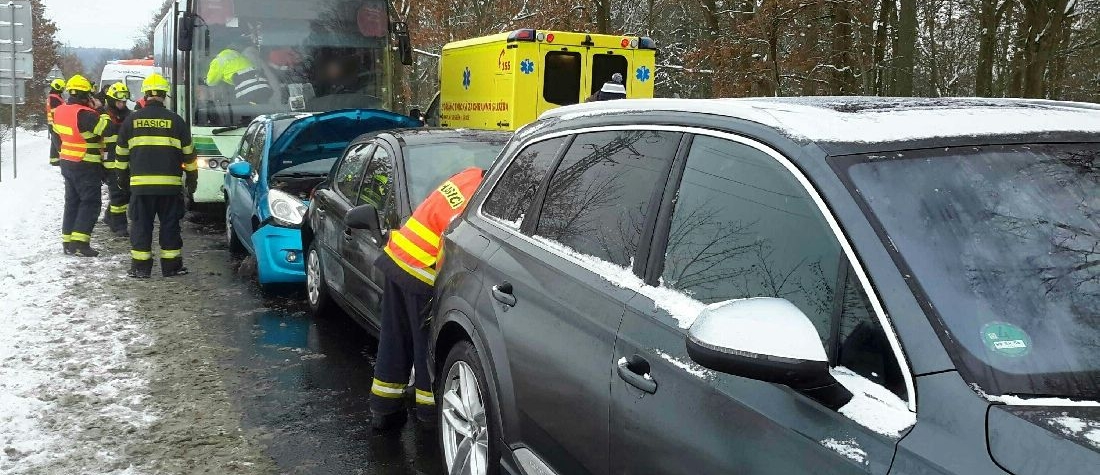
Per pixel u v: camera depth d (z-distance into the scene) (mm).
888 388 1864
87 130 9766
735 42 19219
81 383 5586
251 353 6355
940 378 1779
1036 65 16656
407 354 4793
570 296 2914
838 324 2014
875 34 19781
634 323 2564
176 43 13109
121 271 9195
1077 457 1550
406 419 5066
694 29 26922
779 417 2010
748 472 2047
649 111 3010
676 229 2615
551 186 3420
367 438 4777
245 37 11914
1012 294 1933
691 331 1961
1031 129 2363
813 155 2219
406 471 4363
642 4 27188
